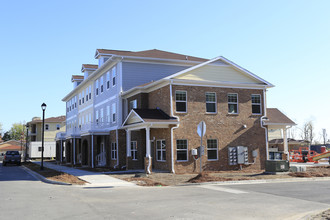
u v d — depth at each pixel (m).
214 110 23.19
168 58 29.14
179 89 22.22
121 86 27.52
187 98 22.33
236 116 23.77
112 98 29.30
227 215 8.62
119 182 16.67
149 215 8.65
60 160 39.94
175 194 12.39
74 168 28.27
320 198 11.34
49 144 59.09
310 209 9.43
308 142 51.91
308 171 20.75
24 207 9.96
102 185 15.64
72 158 34.28
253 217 8.40
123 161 26.88
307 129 82.75
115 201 10.94
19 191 13.86
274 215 8.63
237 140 23.55
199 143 22.28
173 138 21.55
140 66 28.39
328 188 13.93
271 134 49.78
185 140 21.98
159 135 23.14
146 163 20.83
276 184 15.50
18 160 39.25
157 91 23.86
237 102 23.98
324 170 21.52
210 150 22.67
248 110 24.25
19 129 117.81
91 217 8.48
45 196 12.26
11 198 11.80
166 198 11.43
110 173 21.67
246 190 13.37
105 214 8.83
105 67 30.80
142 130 24.92
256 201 10.70
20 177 21.72
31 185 16.36
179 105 22.11
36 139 70.06
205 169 22.27
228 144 23.25
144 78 28.41
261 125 24.55
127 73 27.84
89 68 38.66
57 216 8.65
